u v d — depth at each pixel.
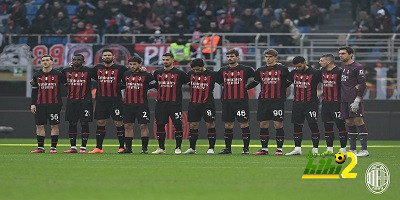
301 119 59.72
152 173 42.25
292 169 45.06
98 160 52.00
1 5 110.50
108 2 104.69
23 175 41.03
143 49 92.44
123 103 60.91
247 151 60.44
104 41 96.25
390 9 108.12
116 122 61.50
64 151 62.91
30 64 93.06
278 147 59.91
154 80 60.66
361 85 58.12
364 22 100.12
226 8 104.75
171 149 68.75
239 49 92.50
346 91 58.78
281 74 59.25
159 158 54.31
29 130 92.06
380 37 99.06
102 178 39.62
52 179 39.12
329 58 59.06
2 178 39.56
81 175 41.09
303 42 98.62
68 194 33.50
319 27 106.06
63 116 90.06
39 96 61.09
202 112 60.31
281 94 59.47
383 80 89.56
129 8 104.06
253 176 40.88
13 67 92.94
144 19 103.88
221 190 34.94
